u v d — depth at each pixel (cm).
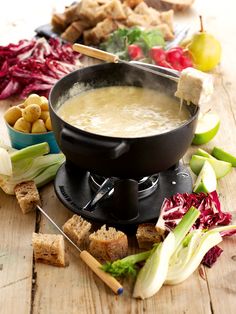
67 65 111
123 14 124
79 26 124
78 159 67
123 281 68
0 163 79
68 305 65
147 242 72
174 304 65
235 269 69
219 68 117
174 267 67
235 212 78
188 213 71
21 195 78
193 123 69
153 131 74
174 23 133
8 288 67
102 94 83
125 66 82
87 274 69
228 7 142
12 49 115
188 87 73
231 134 96
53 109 69
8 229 76
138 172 68
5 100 107
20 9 142
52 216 78
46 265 70
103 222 73
